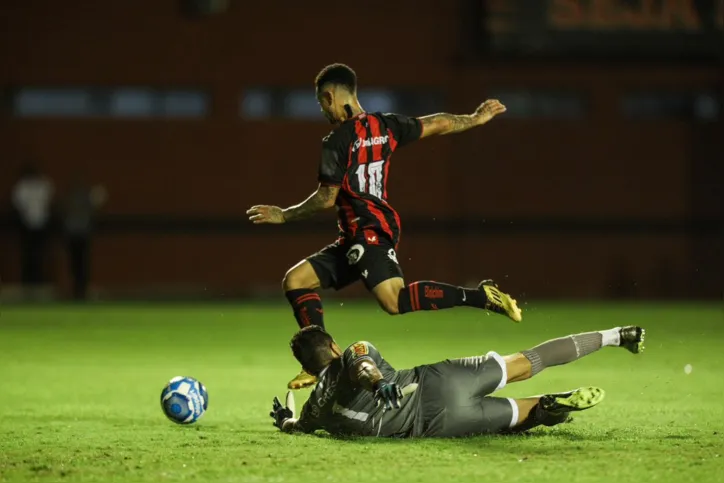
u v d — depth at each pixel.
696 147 111.12
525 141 110.81
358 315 83.62
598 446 24.80
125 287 110.19
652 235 111.06
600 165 110.88
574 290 110.69
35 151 110.38
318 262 29.27
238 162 111.19
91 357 52.62
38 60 109.00
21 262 108.50
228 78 110.44
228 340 62.34
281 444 25.47
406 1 109.94
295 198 111.44
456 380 25.56
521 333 66.25
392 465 22.48
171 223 110.69
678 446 24.91
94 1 109.44
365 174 28.27
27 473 22.19
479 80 110.06
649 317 76.81
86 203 97.50
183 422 29.52
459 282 110.75
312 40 110.25
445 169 111.00
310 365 26.47
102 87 109.88
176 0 109.81
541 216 110.88
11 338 63.56
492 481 20.94
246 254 110.81
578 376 42.59
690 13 107.12
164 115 111.12
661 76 109.94
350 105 28.70
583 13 106.88
